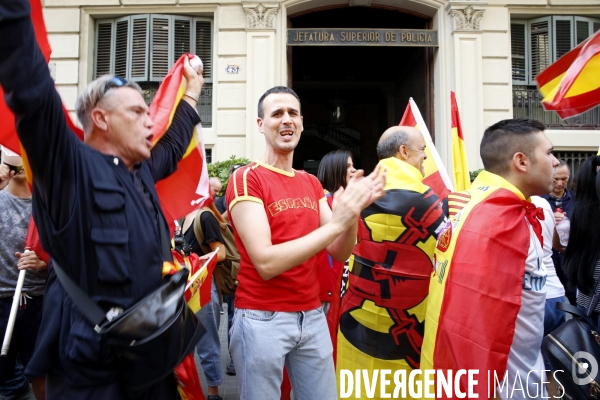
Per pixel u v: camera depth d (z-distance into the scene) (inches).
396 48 516.1
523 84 383.9
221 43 366.3
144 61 378.0
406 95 532.4
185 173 94.6
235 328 89.2
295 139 92.4
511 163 93.6
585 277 106.4
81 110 70.9
